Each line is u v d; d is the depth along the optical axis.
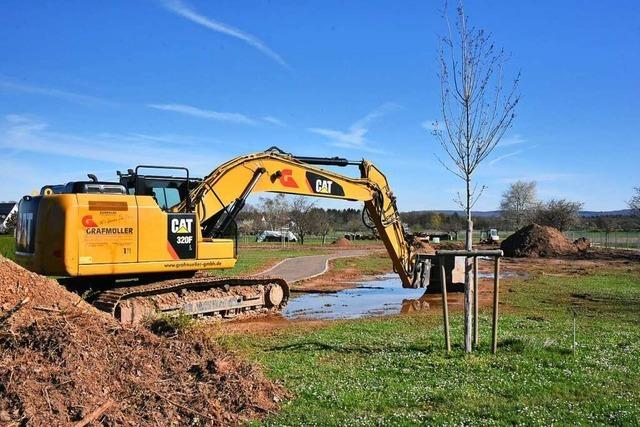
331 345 10.79
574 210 72.75
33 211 12.33
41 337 6.71
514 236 45.22
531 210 83.75
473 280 9.89
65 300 8.10
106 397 6.26
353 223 93.25
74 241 11.93
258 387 7.21
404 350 10.15
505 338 10.70
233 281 15.12
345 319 15.59
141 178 13.74
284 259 37.66
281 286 16.42
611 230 78.81
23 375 6.12
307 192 16.88
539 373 8.51
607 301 18.39
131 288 13.05
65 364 6.42
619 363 9.23
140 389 6.53
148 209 12.91
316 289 23.64
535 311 16.12
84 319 7.37
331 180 17.48
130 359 6.95
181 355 7.42
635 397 7.46
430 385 7.91
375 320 14.79
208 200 14.52
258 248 52.59
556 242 43.66
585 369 8.78
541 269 31.88
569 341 10.95
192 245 13.54
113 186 13.02
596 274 28.39
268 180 16.02
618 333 12.01
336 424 6.43
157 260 13.01
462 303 19.33
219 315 14.87
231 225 15.19
